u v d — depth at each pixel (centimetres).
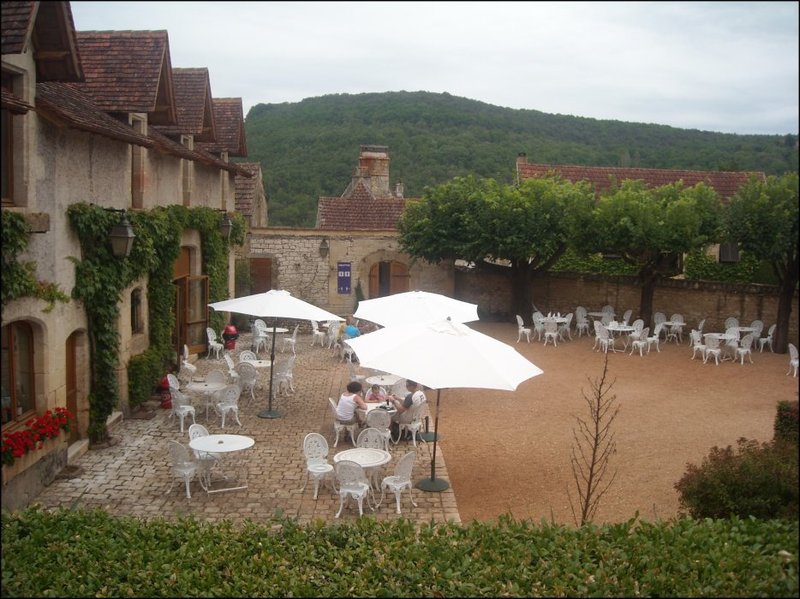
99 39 1497
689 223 2141
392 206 3244
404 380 1490
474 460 1210
